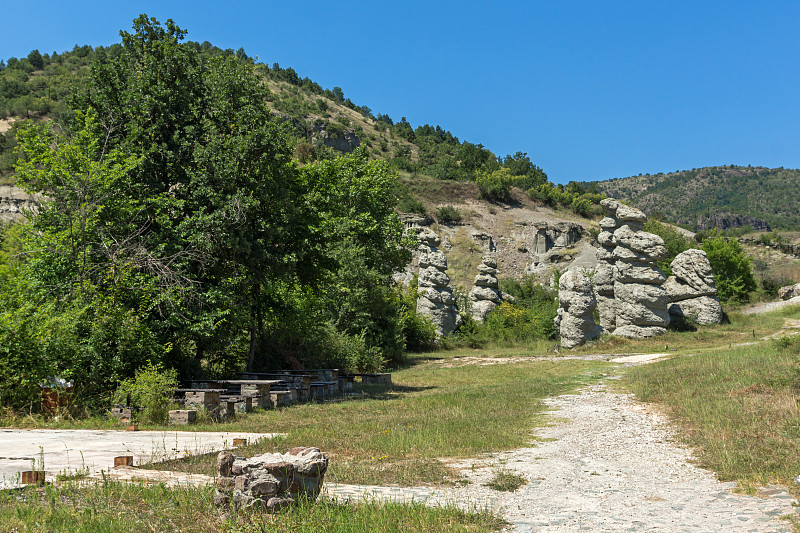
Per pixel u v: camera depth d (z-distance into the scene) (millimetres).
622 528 6488
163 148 20656
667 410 15781
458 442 12070
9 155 71375
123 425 13945
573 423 14969
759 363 19516
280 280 24328
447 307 48969
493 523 6547
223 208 19797
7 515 5555
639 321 38719
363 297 34656
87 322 16453
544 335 44938
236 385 19250
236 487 6176
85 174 18578
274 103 138000
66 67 132625
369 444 11570
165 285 18328
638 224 40844
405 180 102938
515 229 89938
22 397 14492
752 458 9930
